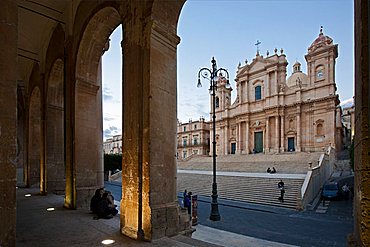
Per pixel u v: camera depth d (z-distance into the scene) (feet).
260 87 143.43
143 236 17.63
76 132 30.66
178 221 19.47
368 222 7.39
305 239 30.76
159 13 19.66
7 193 12.30
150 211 17.54
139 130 18.89
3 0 12.86
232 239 30.04
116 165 126.82
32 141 54.19
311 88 124.67
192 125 211.20
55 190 43.27
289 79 150.82
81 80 31.53
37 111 54.90
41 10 37.19
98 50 32.17
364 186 7.53
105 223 22.21
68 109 32.58
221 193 68.69
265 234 33.04
